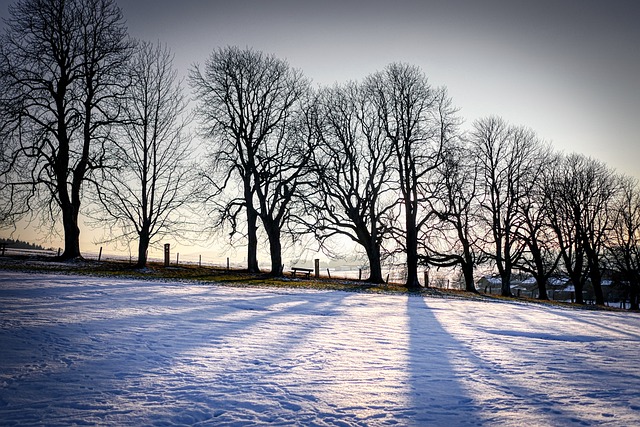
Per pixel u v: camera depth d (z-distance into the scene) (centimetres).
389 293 2777
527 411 629
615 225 4262
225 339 1049
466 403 661
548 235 4078
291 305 1762
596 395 716
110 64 2950
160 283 2223
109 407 588
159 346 938
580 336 1445
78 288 1742
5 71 2720
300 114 3447
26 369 727
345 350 1007
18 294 1480
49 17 2889
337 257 3594
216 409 598
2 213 2738
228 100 3497
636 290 4444
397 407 634
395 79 3462
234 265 5394
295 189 3228
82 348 877
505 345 1184
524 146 3812
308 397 664
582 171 4125
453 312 1939
